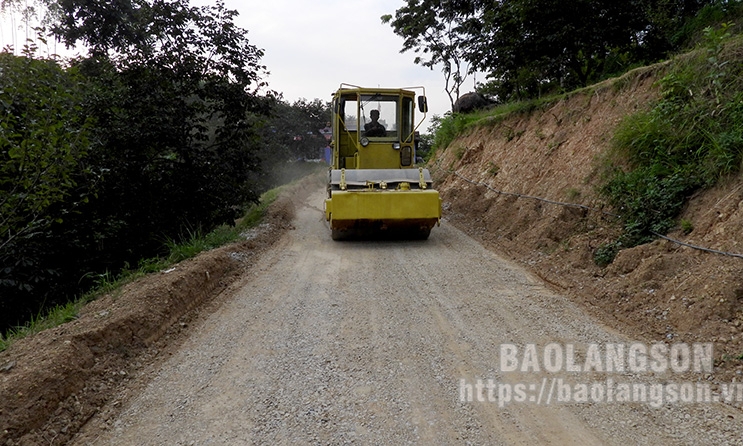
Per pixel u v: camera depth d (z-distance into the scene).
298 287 7.23
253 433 3.72
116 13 12.38
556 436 3.58
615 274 6.52
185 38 12.06
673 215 6.70
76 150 7.30
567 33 12.23
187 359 5.02
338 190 10.05
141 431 3.81
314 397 4.20
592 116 10.36
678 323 5.06
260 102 13.16
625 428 3.62
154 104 11.50
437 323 5.73
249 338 5.48
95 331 4.87
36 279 8.35
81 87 9.77
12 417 3.61
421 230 10.48
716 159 6.47
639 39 12.98
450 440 3.58
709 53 7.68
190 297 6.50
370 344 5.21
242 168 13.04
